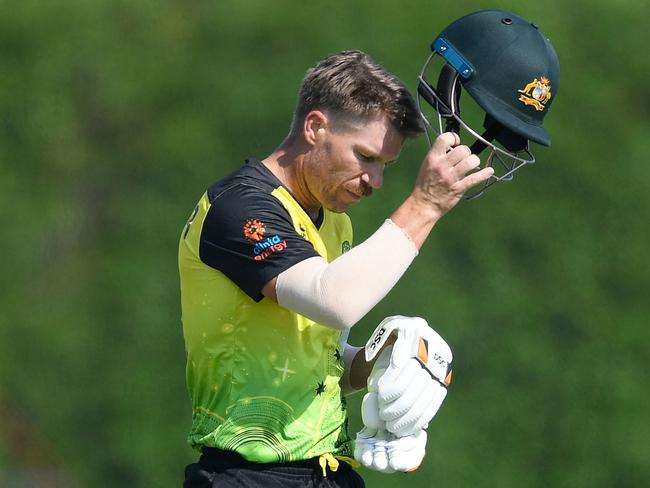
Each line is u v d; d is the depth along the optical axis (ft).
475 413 128.26
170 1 136.67
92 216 134.31
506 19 39.83
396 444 39.50
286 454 38.93
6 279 132.77
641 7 136.05
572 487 129.08
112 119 135.33
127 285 131.95
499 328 129.49
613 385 130.00
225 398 39.29
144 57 135.54
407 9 131.34
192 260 39.50
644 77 134.10
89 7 136.36
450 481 126.52
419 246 37.65
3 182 134.21
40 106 134.92
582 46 134.10
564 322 130.93
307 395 39.37
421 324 40.16
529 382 129.49
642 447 129.39
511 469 128.16
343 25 131.75
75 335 131.44
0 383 130.62
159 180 133.90
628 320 130.82
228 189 39.06
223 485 38.99
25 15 135.13
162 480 128.77
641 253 131.03
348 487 41.39
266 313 38.93
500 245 130.00
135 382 129.90
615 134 132.77
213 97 133.49
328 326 37.24
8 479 129.49
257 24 133.59
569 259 130.62
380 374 39.83
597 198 131.64
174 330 131.54
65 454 129.80
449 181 37.65
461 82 39.34
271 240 37.91
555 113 132.26
